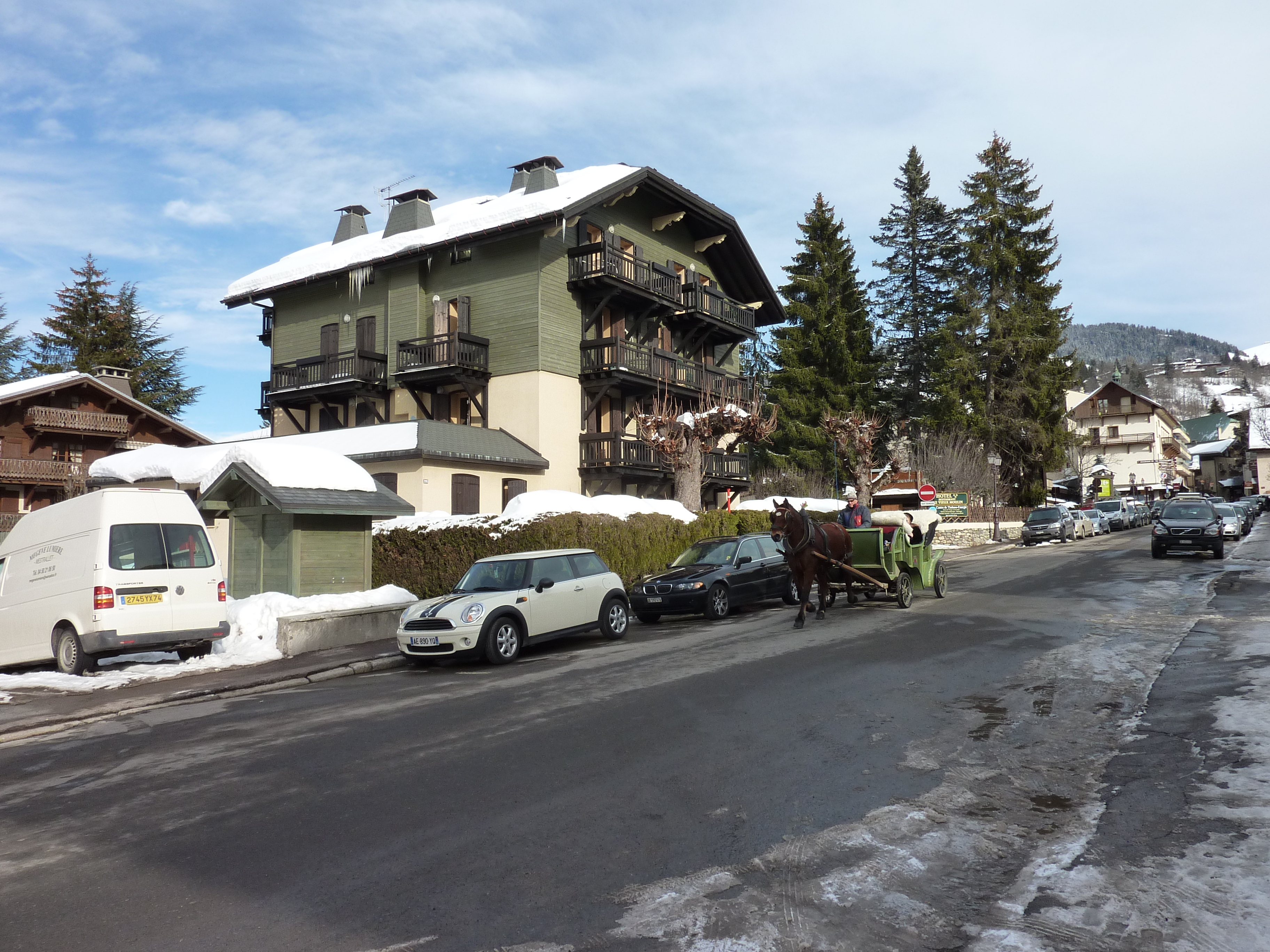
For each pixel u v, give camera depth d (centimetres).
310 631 1342
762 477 4559
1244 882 402
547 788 599
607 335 3262
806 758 649
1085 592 1733
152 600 1166
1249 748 607
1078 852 452
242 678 1141
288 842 516
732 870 450
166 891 451
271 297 3716
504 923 397
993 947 359
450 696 956
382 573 1941
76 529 1184
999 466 4103
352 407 3419
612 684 962
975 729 720
